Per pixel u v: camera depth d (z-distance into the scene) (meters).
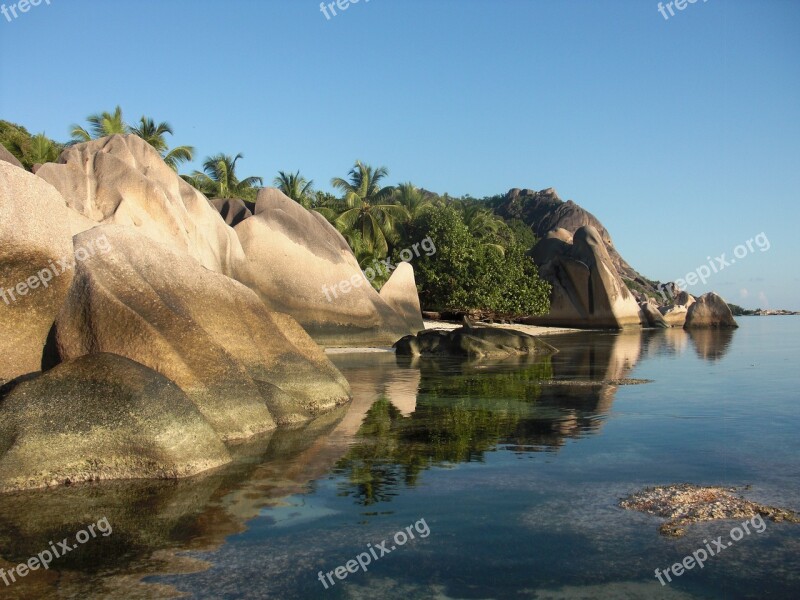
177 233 19.33
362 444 9.17
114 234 10.43
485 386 15.36
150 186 19.19
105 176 18.91
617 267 89.88
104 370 7.96
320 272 26.83
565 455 8.50
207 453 7.99
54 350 9.74
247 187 44.50
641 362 22.19
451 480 7.37
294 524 6.04
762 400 13.16
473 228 52.44
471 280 42.41
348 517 6.21
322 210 43.25
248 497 6.82
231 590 4.75
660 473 7.62
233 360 10.17
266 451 8.77
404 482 7.31
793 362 22.12
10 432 7.46
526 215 98.25
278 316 13.24
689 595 4.66
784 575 4.95
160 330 9.55
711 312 55.72
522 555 5.33
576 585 4.82
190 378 9.33
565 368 19.95
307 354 13.16
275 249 25.77
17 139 36.09
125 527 5.98
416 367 20.23
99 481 7.48
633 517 6.16
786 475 7.52
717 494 6.76
